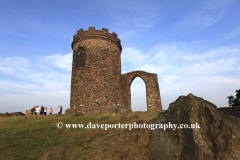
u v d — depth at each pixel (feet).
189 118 19.81
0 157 19.92
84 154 20.07
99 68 66.49
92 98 62.23
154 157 19.44
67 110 64.49
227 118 22.12
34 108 66.39
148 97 82.12
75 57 71.05
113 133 28.07
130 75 87.76
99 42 69.67
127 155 19.58
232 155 17.17
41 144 24.41
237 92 97.19
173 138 19.35
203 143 18.07
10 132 30.68
